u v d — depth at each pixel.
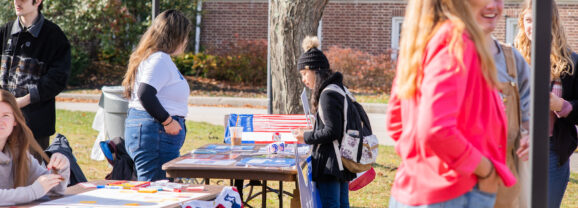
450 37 1.99
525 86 2.69
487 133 2.10
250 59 21.39
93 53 22.58
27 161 3.03
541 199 2.16
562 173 3.82
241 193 4.86
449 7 2.08
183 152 9.23
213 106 17.77
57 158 2.95
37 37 4.85
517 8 20.00
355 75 20.39
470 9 2.09
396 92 2.38
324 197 4.22
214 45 22.66
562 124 3.75
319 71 4.17
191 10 21.95
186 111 4.47
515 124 2.55
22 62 4.84
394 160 8.98
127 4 21.16
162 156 4.27
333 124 4.00
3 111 2.86
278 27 8.24
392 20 21.45
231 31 22.53
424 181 2.12
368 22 21.64
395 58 20.67
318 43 4.29
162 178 4.30
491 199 2.11
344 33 21.80
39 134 4.95
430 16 2.09
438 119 1.91
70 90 19.56
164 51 4.30
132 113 4.30
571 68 3.76
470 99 2.03
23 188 2.71
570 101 3.73
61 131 11.42
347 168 4.14
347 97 4.16
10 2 18.88
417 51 2.07
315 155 4.19
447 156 1.97
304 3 8.12
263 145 5.20
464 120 2.04
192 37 22.41
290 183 7.41
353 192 6.91
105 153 4.89
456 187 2.05
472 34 2.04
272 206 6.18
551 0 2.14
